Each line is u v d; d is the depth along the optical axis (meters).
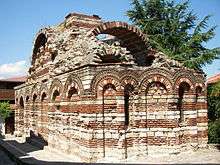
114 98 17.16
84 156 17.23
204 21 32.41
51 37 24.05
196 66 29.80
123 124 17.05
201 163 15.50
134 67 17.62
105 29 21.88
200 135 19.36
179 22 33.97
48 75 23.36
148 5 34.88
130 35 23.36
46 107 23.48
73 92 18.73
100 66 17.11
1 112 40.16
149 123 17.67
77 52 19.73
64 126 19.77
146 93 17.78
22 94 30.66
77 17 24.38
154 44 30.75
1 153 23.84
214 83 29.30
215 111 28.77
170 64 19.34
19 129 32.06
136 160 16.77
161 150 17.53
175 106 17.89
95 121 16.94
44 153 20.89
